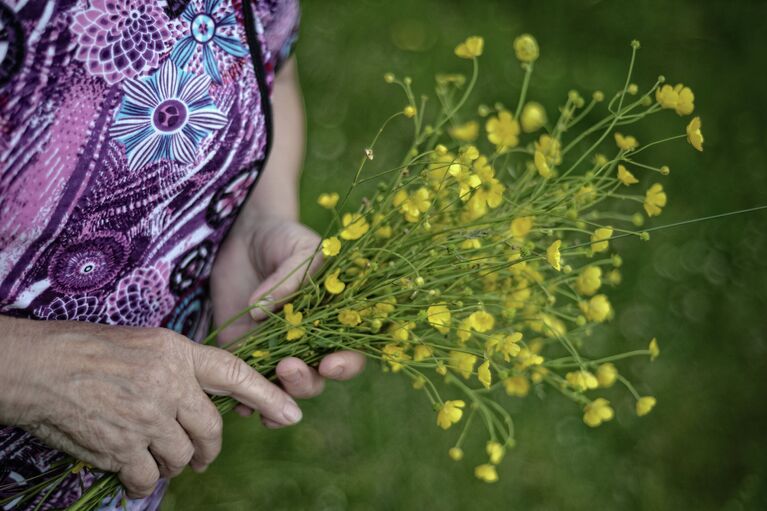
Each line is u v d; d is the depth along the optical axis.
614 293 1.84
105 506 0.94
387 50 2.15
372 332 0.93
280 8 0.91
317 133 1.96
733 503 1.64
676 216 1.99
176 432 0.86
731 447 1.71
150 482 0.87
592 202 0.92
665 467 1.66
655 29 2.38
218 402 0.92
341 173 1.90
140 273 0.87
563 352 1.62
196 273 0.92
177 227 0.88
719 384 1.78
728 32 2.40
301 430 1.56
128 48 0.79
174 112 0.83
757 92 2.28
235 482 1.46
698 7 2.44
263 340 0.92
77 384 0.81
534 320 0.95
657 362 1.77
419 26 2.20
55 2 0.76
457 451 0.92
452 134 0.97
